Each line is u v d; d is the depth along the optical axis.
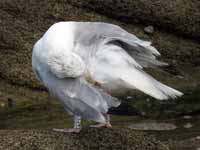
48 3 11.80
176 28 12.23
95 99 6.66
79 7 11.99
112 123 9.35
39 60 6.96
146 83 6.64
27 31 11.30
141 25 12.16
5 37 11.08
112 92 6.82
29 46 11.06
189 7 12.41
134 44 6.76
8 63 10.79
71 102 6.80
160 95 6.62
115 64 6.67
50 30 6.98
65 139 7.20
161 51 11.82
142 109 9.88
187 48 12.01
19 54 10.94
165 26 12.22
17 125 9.38
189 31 12.24
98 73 6.68
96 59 6.71
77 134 7.33
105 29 6.93
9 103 10.21
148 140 7.52
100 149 7.16
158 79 11.16
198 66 11.74
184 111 9.89
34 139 7.16
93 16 11.96
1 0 11.58
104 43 6.77
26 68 10.76
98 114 6.63
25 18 11.50
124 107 6.79
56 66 6.69
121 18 12.11
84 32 6.90
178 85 11.02
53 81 6.90
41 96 10.42
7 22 11.32
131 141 7.38
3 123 9.47
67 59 6.66
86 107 6.70
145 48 6.84
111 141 7.30
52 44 6.81
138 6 12.14
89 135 7.31
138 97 10.24
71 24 7.02
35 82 10.59
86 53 6.75
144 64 7.15
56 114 9.81
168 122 9.44
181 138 8.66
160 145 7.46
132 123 9.36
